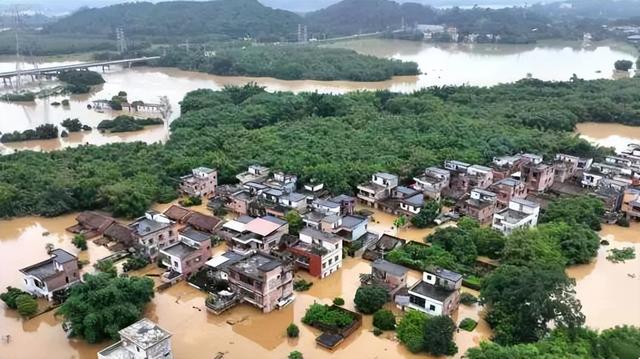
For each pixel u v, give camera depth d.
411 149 130.88
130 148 137.75
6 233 98.00
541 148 135.88
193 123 159.62
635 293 78.12
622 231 99.00
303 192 108.25
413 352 64.31
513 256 81.88
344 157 126.12
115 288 67.25
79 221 99.81
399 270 76.62
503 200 106.75
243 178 115.69
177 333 68.12
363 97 190.88
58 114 195.88
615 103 187.75
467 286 78.81
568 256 85.19
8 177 113.38
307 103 183.50
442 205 108.69
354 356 63.84
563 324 63.62
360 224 92.25
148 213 94.31
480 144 135.62
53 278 74.81
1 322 70.88
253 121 165.25
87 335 64.25
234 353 64.44
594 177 114.94
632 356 58.69
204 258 83.19
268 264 72.94
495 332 66.62
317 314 69.75
